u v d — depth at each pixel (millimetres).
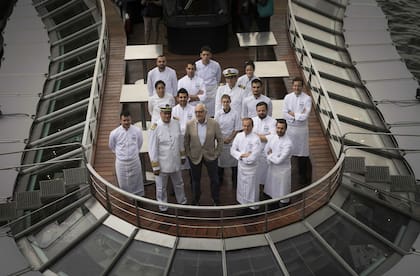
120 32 16234
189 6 14742
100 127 12500
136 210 9578
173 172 10031
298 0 16984
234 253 9344
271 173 10148
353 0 17672
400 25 21344
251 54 15328
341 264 9328
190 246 9414
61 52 15492
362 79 14453
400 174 11195
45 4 17469
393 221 10188
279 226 9727
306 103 10883
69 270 9414
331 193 10406
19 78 14469
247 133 9789
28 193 10367
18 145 12305
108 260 9398
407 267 9414
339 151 11055
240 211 10258
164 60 11539
